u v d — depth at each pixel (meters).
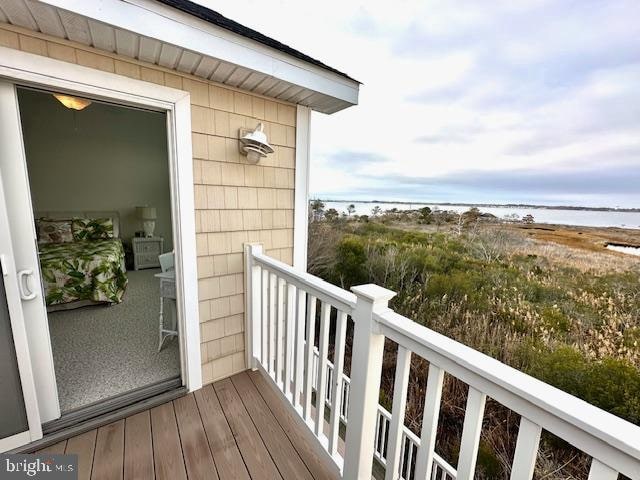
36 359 1.58
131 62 1.61
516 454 0.67
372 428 1.17
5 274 1.39
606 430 0.50
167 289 2.62
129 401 1.88
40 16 1.21
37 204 4.90
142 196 5.82
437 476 2.21
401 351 0.96
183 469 1.46
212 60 1.63
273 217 2.40
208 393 2.05
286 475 1.44
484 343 2.51
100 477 1.41
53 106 4.57
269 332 2.06
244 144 2.10
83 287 3.52
